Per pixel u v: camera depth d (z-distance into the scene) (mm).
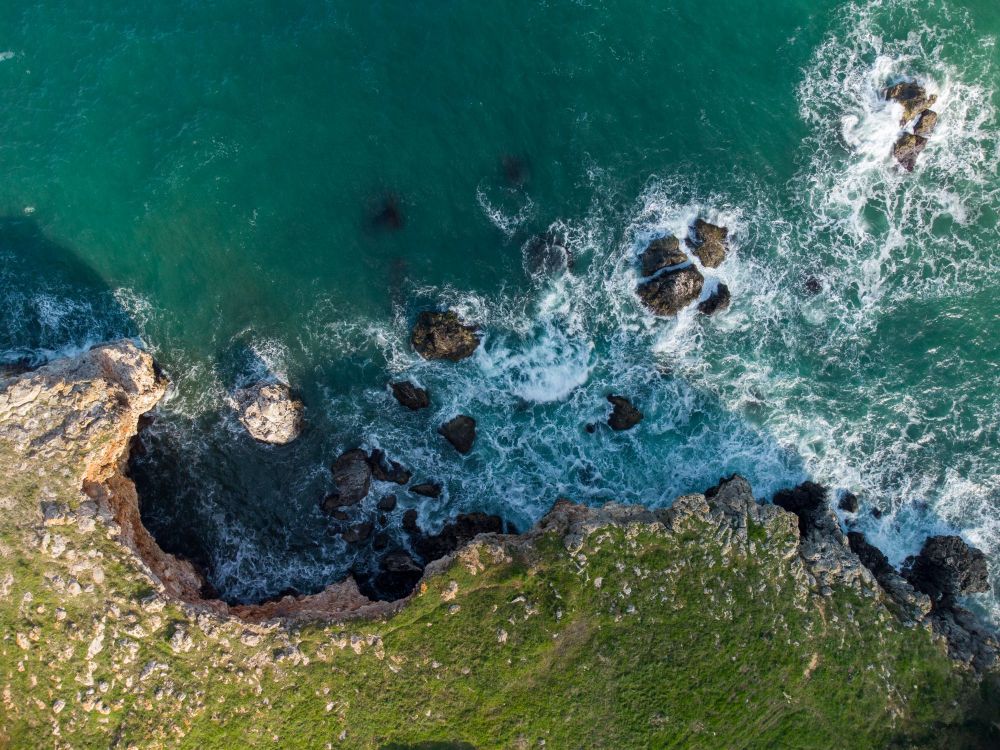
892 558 37094
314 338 37594
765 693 32500
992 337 37781
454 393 37438
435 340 36531
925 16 37750
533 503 37156
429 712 31922
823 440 37406
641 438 37406
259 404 35906
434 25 37906
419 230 37531
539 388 37500
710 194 37469
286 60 37906
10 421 32719
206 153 37594
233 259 37625
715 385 37562
